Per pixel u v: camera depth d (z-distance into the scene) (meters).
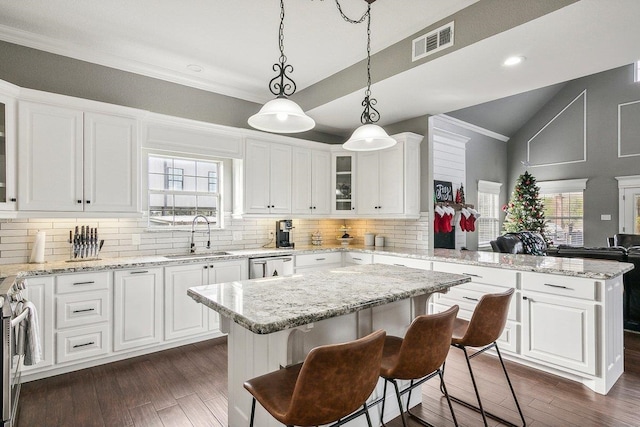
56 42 3.08
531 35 2.33
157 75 3.68
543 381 2.65
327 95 3.82
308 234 5.04
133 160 3.23
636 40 2.38
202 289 1.86
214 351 3.24
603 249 4.14
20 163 2.69
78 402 2.36
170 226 3.86
